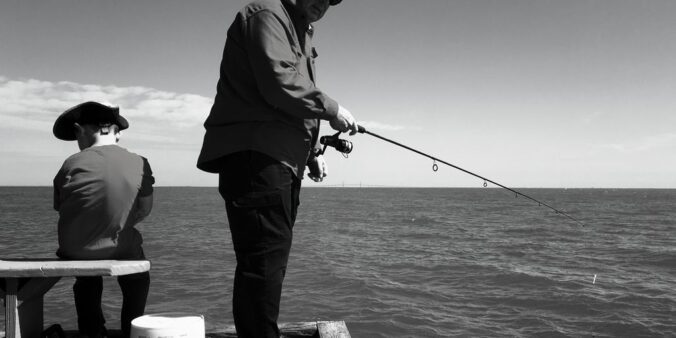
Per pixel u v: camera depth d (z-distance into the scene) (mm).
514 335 9164
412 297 12086
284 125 1792
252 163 1724
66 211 2305
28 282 2121
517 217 48875
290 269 15922
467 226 36562
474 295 12469
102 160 2344
